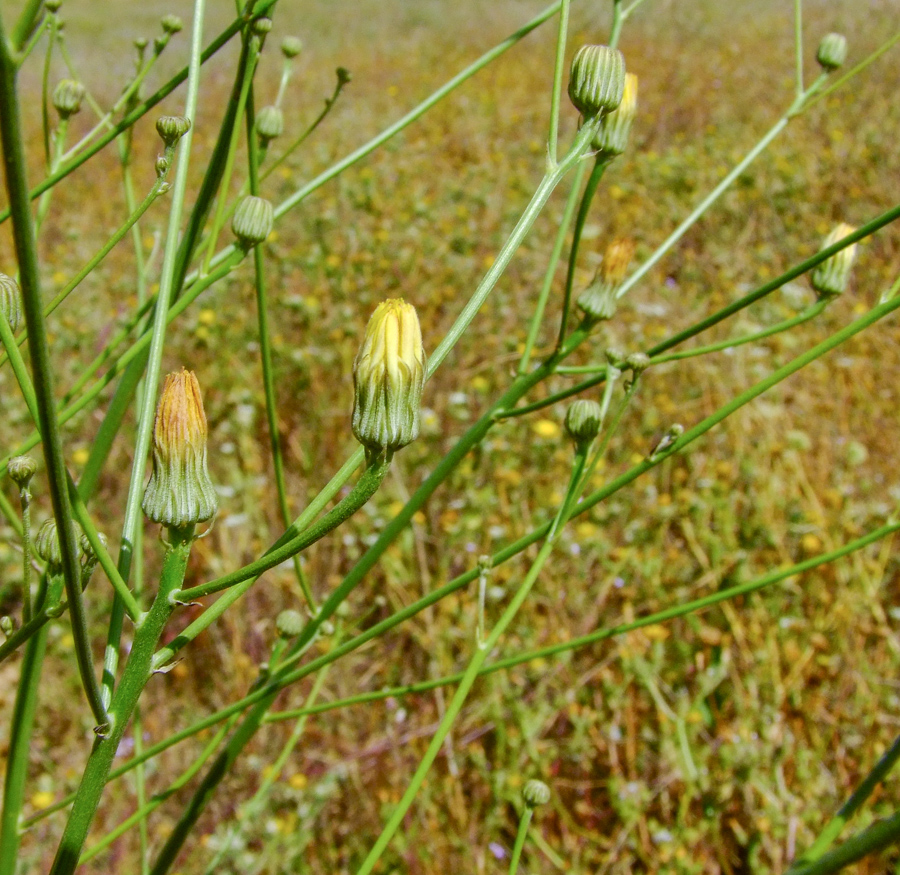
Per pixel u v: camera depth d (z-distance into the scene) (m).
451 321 0.54
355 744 0.31
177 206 0.12
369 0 2.17
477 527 0.38
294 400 0.48
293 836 0.28
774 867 0.27
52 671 0.34
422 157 0.85
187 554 0.10
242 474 0.43
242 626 0.36
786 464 0.39
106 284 0.62
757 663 0.31
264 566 0.10
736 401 0.14
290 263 0.61
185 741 0.32
